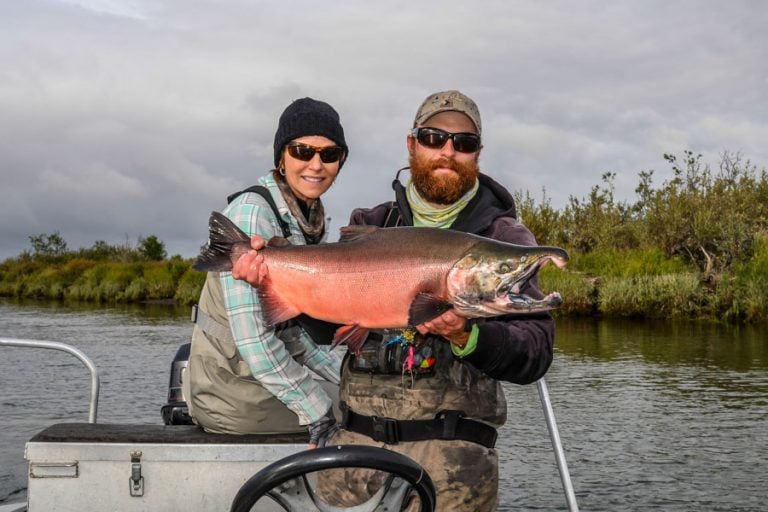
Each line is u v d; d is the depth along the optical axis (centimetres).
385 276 263
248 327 336
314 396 343
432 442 271
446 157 292
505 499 719
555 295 247
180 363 527
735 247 2605
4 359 1641
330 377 406
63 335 2175
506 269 246
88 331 2305
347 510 217
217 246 290
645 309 2383
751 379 1288
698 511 682
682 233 2834
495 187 312
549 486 754
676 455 851
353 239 276
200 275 4091
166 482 337
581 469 807
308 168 363
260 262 284
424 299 252
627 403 1119
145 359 1644
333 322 290
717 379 1295
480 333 251
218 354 365
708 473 787
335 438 293
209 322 371
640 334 1933
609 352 1630
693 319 2292
